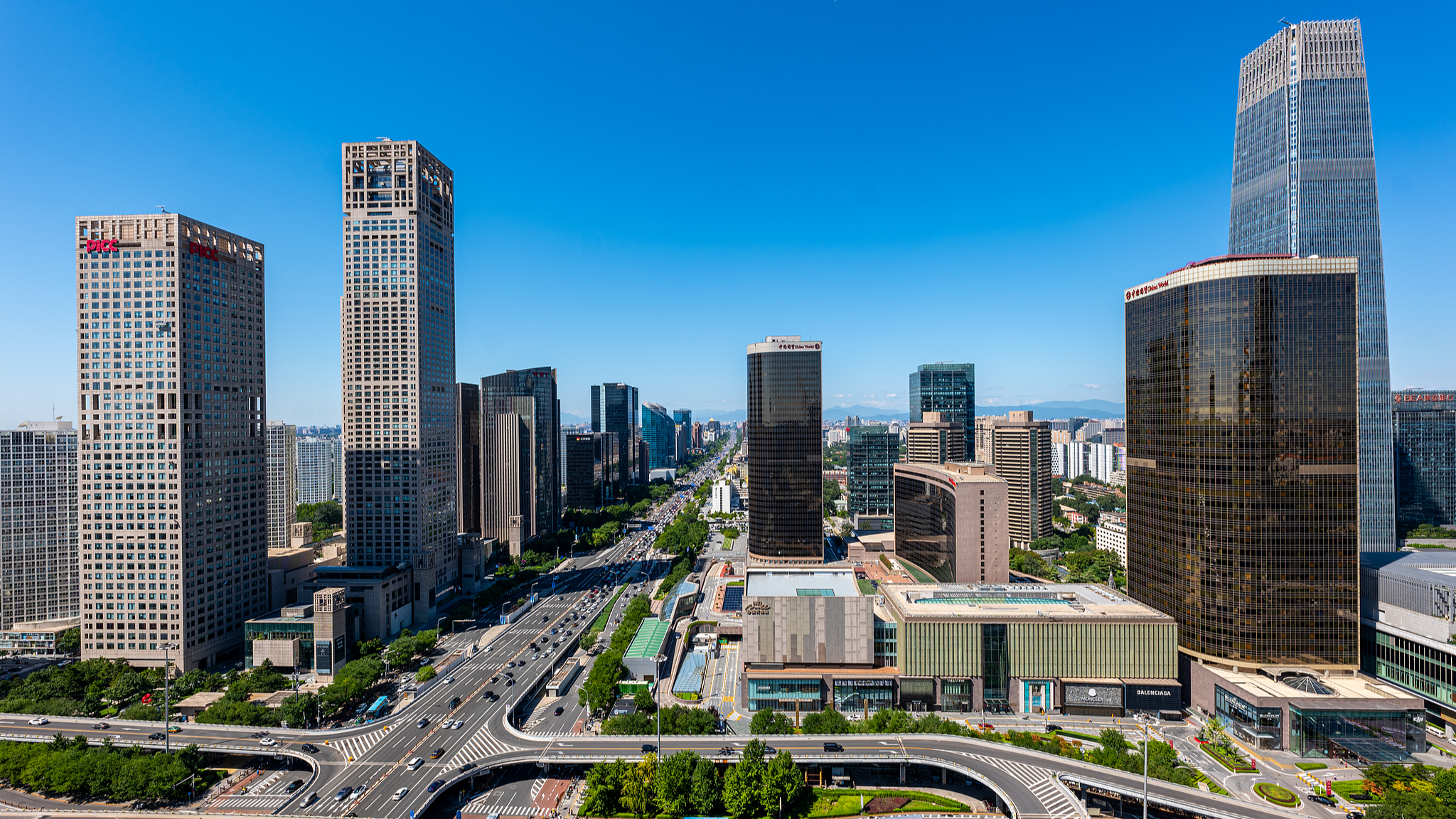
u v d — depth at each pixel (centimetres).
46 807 19912
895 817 19388
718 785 19625
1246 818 17962
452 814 19575
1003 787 19300
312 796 19762
